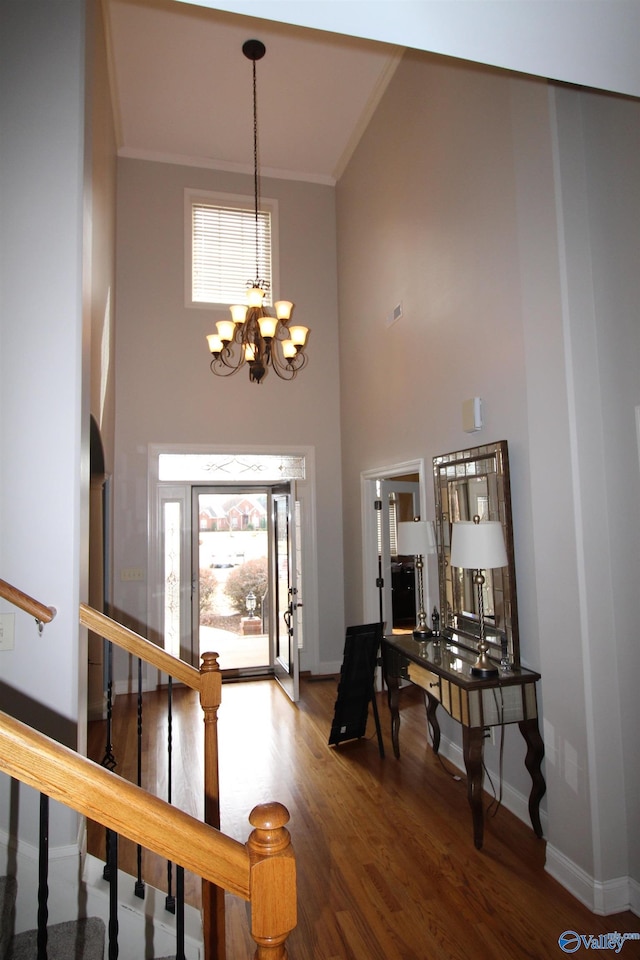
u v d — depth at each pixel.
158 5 4.21
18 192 2.13
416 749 3.99
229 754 3.94
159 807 0.98
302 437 6.15
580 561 2.41
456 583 3.62
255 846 1.02
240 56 4.71
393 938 2.18
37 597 2.03
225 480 5.95
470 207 3.53
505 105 3.17
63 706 2.02
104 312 4.34
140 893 1.97
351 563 5.88
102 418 4.17
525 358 2.92
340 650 6.13
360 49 4.65
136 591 5.59
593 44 1.54
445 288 3.84
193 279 6.05
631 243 2.39
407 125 4.48
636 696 2.37
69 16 2.23
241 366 6.03
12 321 2.10
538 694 2.82
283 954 1.01
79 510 2.10
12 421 2.07
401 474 4.63
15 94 2.16
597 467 2.46
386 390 4.90
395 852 2.74
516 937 2.18
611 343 2.50
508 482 3.06
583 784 2.39
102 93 4.18
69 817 1.88
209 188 6.11
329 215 6.47
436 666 3.07
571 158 2.56
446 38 1.50
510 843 2.79
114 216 5.43
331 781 3.50
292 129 5.64
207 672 2.34
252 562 6.25
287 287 6.25
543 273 2.64
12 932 1.69
